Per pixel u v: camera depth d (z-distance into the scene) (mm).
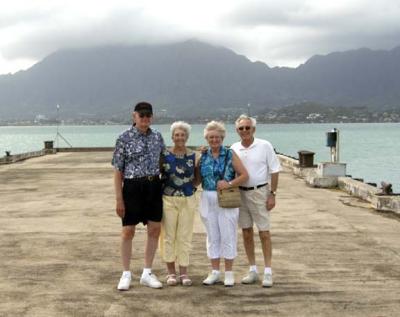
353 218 10172
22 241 8242
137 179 5699
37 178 18094
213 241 5984
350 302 5371
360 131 159875
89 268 6688
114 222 9844
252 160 5918
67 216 10508
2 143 102062
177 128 5848
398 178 34469
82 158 28094
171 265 6016
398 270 6594
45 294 5637
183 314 5027
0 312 5086
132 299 5469
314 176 15148
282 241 8219
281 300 5438
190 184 5957
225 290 5773
